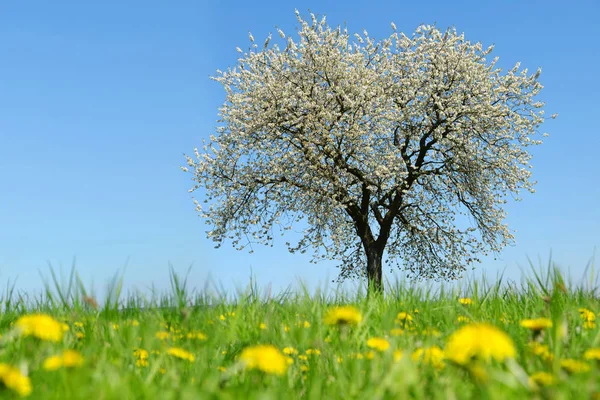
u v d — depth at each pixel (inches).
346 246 753.0
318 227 677.3
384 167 612.4
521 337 113.2
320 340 109.0
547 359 86.6
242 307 140.3
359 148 631.8
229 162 659.4
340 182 641.6
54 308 120.6
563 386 66.9
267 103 649.6
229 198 658.2
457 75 679.7
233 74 681.6
